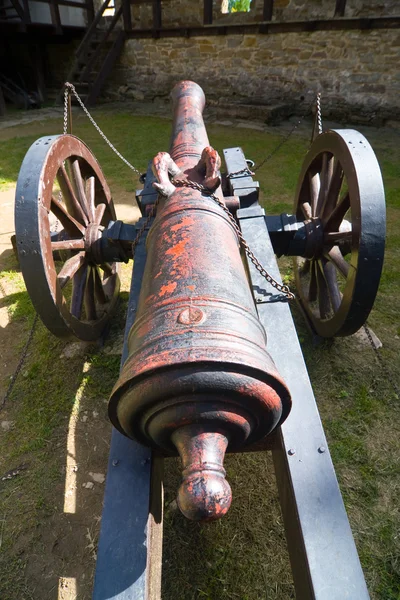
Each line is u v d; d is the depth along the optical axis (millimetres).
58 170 2162
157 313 1024
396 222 3943
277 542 1669
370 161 1861
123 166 5605
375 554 1621
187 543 1676
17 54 10883
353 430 2070
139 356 929
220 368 887
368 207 1798
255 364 900
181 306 1014
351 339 2574
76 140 2344
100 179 2740
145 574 1154
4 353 2668
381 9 6547
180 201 1461
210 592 1544
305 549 1177
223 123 7570
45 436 2125
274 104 7844
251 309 1092
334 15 6781
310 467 1331
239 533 1700
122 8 8859
